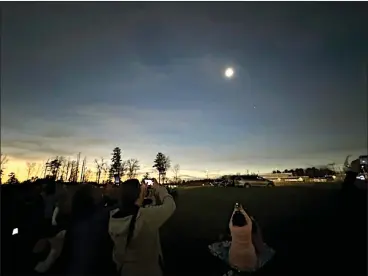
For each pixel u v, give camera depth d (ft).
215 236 4.98
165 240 5.05
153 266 3.28
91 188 4.42
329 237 4.83
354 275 4.06
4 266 4.20
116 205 3.64
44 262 4.09
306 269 4.20
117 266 3.32
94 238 4.06
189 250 4.65
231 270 3.87
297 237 4.72
